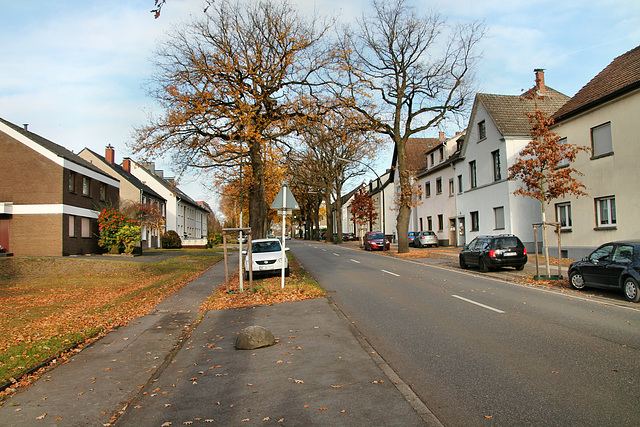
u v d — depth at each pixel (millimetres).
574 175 20938
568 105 21938
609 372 5453
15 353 7301
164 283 18312
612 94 18250
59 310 13047
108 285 20000
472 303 10820
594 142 19906
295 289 13656
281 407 4840
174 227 58781
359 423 4293
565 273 17266
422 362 6227
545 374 5477
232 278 19031
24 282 21219
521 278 15969
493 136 29375
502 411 4434
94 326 9695
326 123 19000
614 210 18906
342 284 15328
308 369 6137
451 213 37781
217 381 5895
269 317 10031
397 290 13398
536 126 15805
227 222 82688
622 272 11078
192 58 16859
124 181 45656
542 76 31031
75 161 30594
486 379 5398
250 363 6621
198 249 49094
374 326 8695
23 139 28875
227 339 8312
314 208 75438
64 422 4758
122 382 6113
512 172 16234
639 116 17438
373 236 39938
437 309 10156
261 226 19531
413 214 48688
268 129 18797
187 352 7547
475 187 32094
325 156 46844
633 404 4461
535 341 7066
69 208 29656
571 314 9219
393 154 51156
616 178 18562
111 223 32469
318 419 4445
